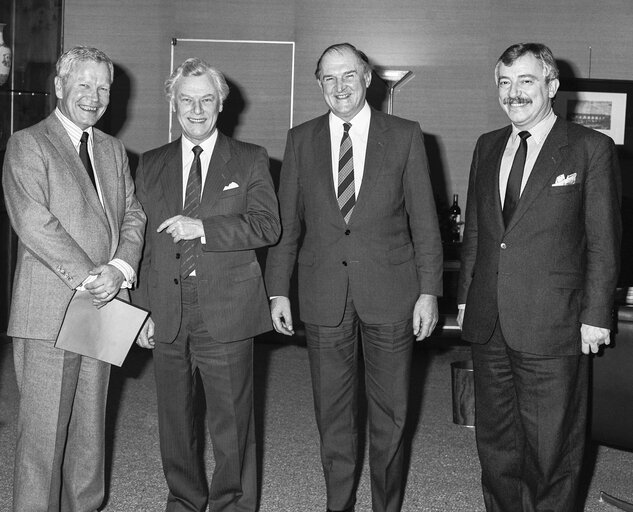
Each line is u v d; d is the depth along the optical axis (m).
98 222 3.13
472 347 3.29
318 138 3.43
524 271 3.04
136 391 5.71
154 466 4.26
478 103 7.47
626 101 7.16
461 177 7.52
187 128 3.21
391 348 3.36
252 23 7.45
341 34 7.46
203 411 5.23
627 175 7.18
